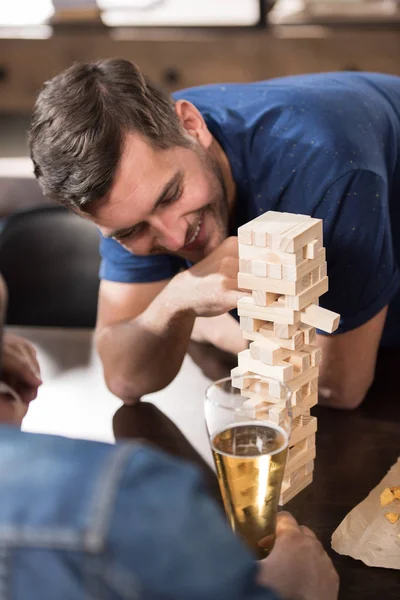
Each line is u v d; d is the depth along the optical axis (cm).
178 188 133
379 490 117
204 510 66
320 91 147
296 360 111
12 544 63
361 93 151
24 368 129
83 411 144
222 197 142
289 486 117
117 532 63
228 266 132
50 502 64
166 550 63
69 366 158
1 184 311
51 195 134
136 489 65
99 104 127
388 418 136
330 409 140
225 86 157
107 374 147
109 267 163
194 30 315
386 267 142
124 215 132
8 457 69
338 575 104
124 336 147
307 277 107
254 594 67
